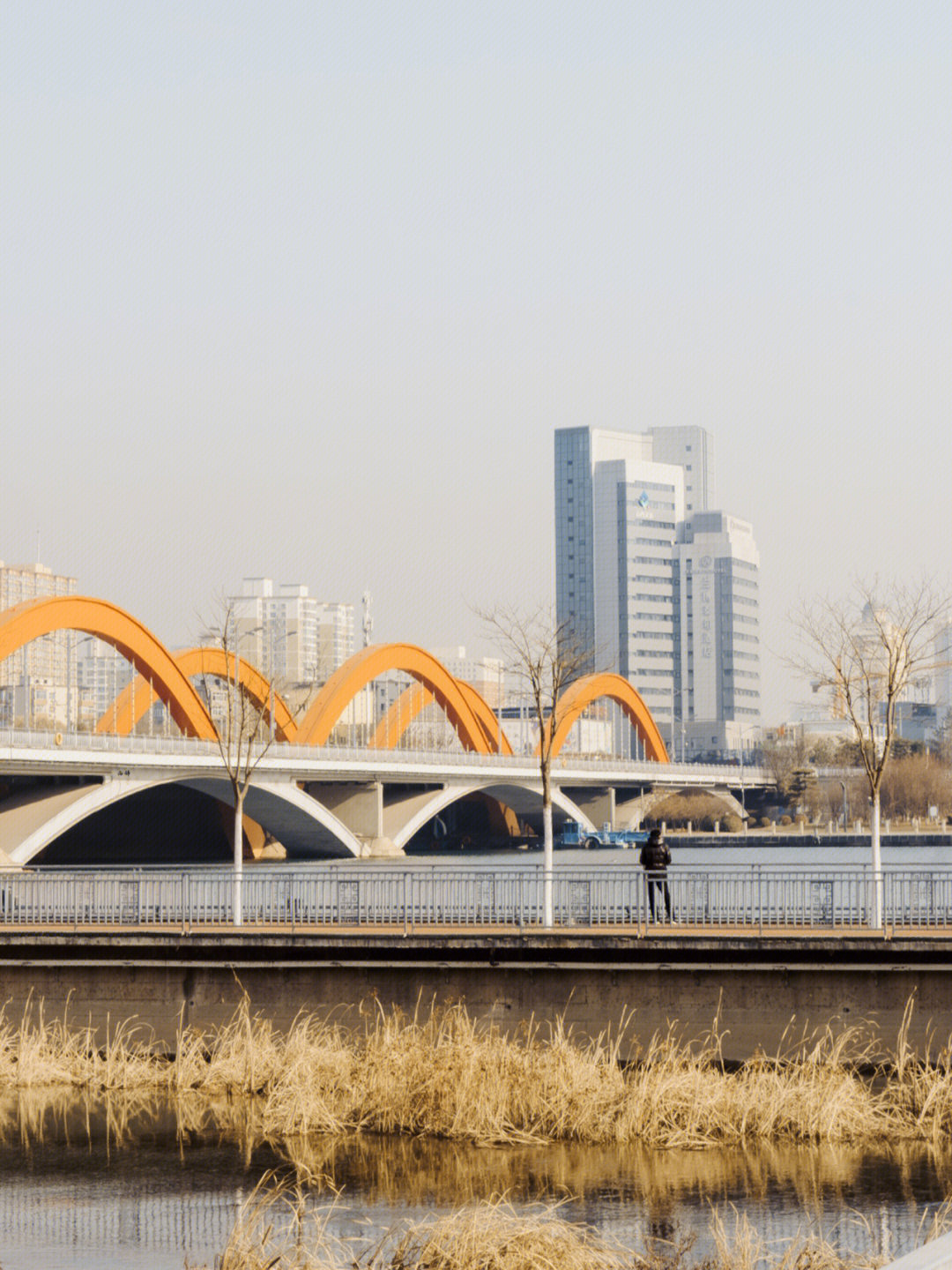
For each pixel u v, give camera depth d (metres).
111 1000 41.22
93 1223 26.14
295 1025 39.72
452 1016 37.38
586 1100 32.22
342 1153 30.64
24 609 124.19
